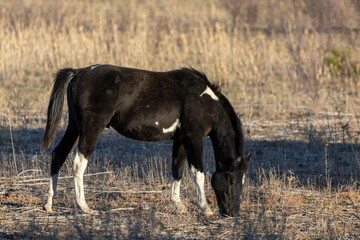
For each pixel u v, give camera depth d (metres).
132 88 18.67
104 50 44.81
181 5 76.69
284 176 21.50
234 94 38.03
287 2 68.12
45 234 16.19
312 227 17.41
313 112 33.62
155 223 16.50
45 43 44.97
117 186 21.34
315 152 26.45
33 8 59.84
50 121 18.64
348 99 36.00
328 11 55.50
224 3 71.75
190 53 46.84
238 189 18.20
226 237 16.58
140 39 46.81
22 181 21.64
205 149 26.92
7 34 45.34
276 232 16.61
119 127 18.97
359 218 18.31
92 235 15.58
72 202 19.44
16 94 33.44
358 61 42.91
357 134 28.20
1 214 18.14
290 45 47.53
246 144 27.61
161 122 18.88
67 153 19.09
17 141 27.81
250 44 47.19
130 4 74.50
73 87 18.62
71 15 57.25
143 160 24.61
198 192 18.83
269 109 34.22
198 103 18.98
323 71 42.69
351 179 21.77
